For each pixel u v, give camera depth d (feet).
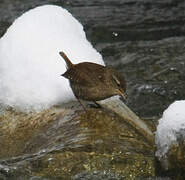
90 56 45.29
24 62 44.65
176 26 73.10
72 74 40.98
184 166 34.53
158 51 65.82
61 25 47.29
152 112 54.13
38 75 43.75
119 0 79.05
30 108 42.73
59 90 42.98
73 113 40.96
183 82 58.49
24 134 40.55
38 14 47.83
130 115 43.27
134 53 65.57
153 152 37.65
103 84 40.22
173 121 35.19
